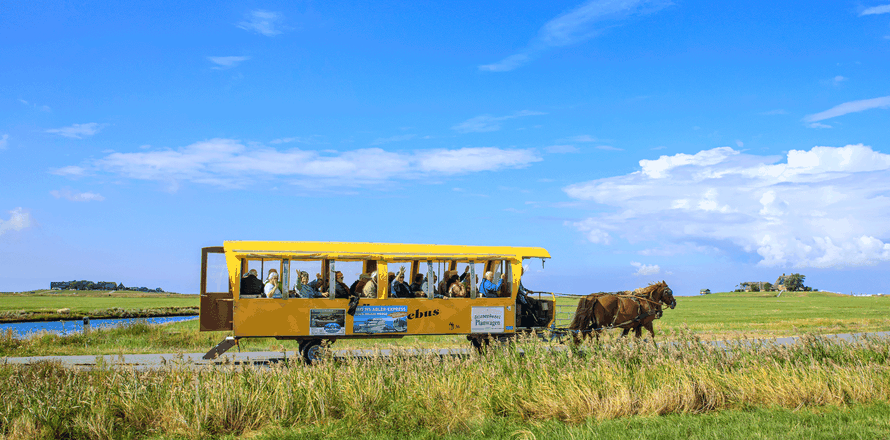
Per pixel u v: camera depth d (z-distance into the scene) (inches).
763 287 5585.6
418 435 273.3
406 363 377.7
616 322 562.3
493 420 294.0
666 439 249.9
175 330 888.9
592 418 289.0
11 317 1536.7
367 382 324.2
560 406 298.0
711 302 3006.9
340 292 510.3
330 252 509.7
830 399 313.1
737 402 319.0
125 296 4338.1
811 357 375.9
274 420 293.4
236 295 490.0
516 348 426.0
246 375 339.0
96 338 765.9
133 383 321.1
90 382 335.6
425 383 330.0
